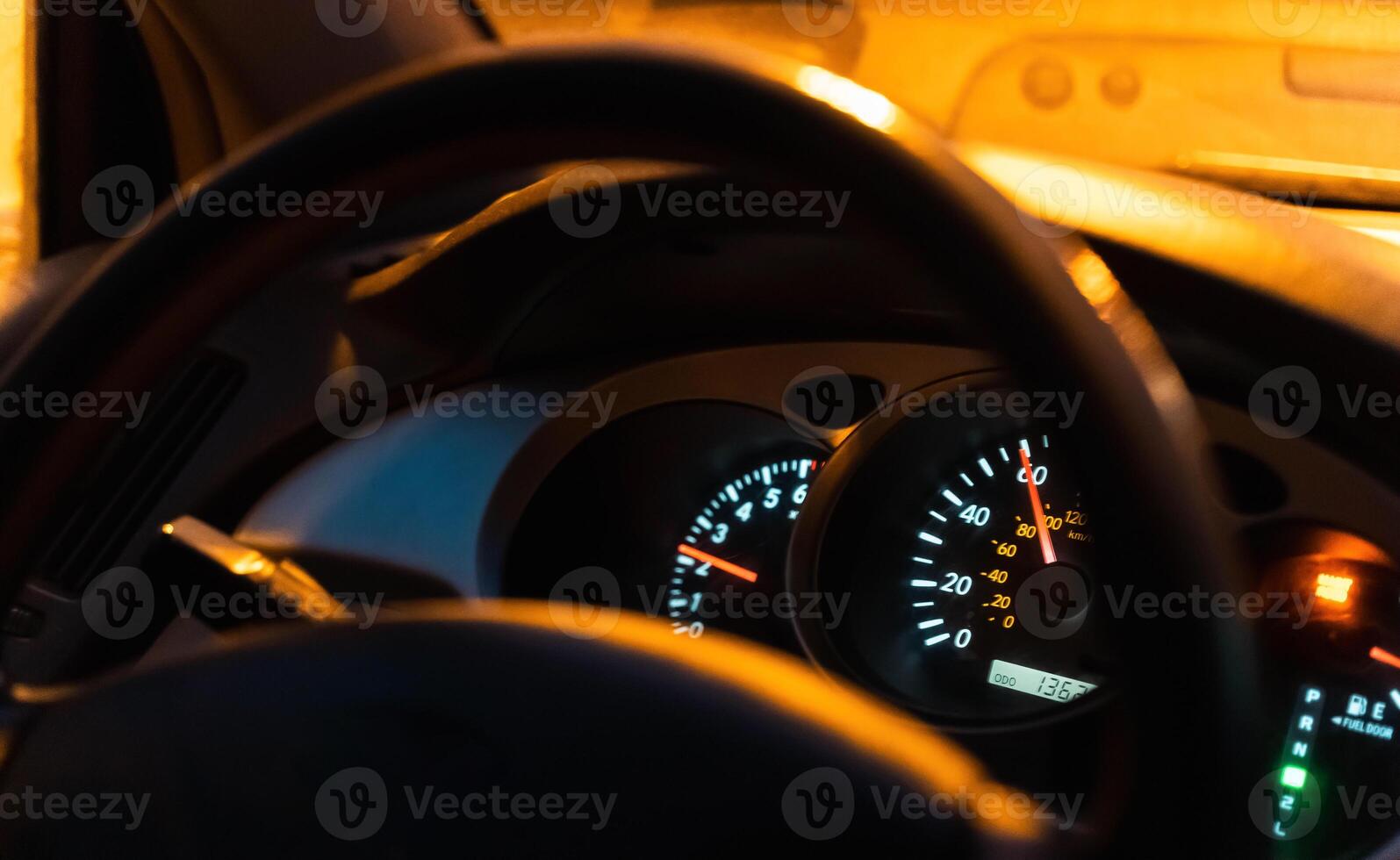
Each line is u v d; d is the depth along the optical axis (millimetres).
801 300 1393
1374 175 1503
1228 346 949
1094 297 565
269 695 679
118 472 1255
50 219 1866
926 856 605
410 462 1360
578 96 574
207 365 1309
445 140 604
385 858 646
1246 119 4078
